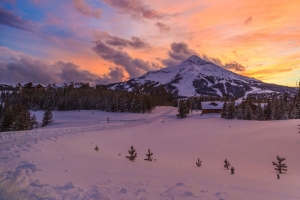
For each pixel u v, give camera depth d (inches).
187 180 378.9
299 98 3240.7
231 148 1250.0
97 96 4687.5
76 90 5300.2
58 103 4264.3
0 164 432.5
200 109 5708.7
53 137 1026.7
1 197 247.9
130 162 618.2
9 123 2070.6
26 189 261.1
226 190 323.3
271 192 329.1
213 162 900.6
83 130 1603.1
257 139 1464.1
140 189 301.0
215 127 2277.3
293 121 2251.5
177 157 987.3
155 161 776.3
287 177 592.7
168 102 7135.8
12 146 677.9
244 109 3046.3
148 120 3321.9
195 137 1685.5
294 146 1207.6
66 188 293.4
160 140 1556.3
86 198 251.9
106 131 1771.7
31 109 4220.0
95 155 708.7
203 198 275.6
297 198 303.4
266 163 914.7
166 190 303.1
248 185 383.6
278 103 3078.2
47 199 241.8
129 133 1857.8
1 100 4323.3
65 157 571.8
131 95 4753.9
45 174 363.3
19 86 5708.7
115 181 346.6
